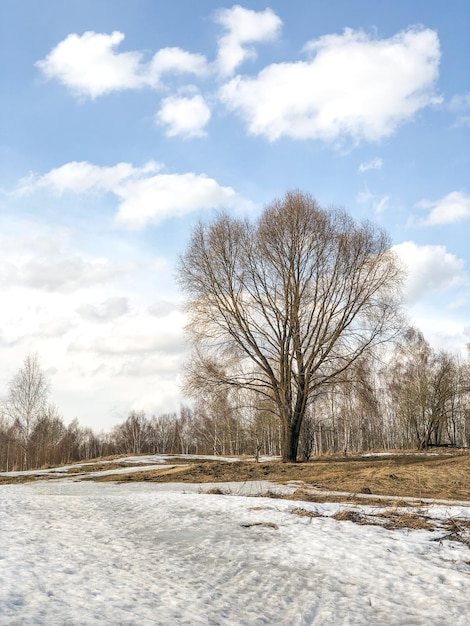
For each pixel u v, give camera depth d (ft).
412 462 87.61
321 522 41.47
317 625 22.02
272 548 34.14
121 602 23.30
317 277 103.24
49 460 191.52
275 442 222.07
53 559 30.50
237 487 67.87
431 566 29.94
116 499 56.13
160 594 24.93
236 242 105.29
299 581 27.66
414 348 189.37
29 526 41.50
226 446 234.17
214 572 29.25
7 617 20.45
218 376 104.88
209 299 106.01
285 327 104.27
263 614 23.06
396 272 102.94
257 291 104.63
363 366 103.60
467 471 71.41
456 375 178.19
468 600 24.71
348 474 75.20
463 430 234.17
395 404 197.36
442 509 46.50
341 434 215.10
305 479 73.72
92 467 122.01
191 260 106.42
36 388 179.73
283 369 104.68
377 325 102.58
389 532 38.32
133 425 301.84
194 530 39.52
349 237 102.78
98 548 33.99
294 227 102.32
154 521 43.19
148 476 88.48
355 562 30.91
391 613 23.30
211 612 22.88
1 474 119.55
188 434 309.83
